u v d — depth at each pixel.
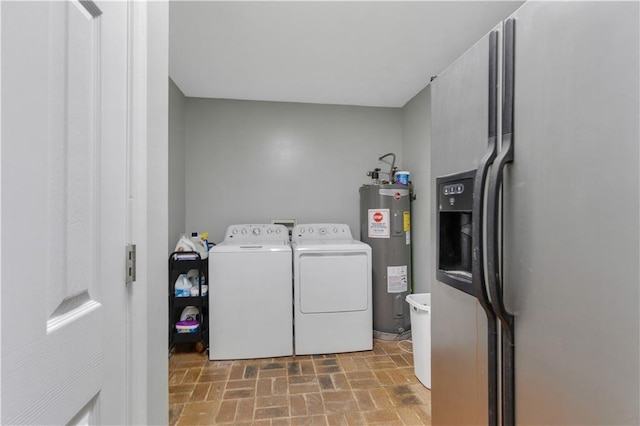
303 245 2.52
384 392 1.87
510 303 0.77
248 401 1.78
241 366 2.22
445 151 1.10
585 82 0.57
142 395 0.71
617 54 0.51
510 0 1.56
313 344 2.42
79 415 0.51
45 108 0.43
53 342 0.44
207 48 2.04
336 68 2.34
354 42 1.97
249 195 3.06
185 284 2.35
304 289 2.41
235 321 2.33
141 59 0.72
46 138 0.43
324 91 2.81
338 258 2.45
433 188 1.19
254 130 3.06
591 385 0.56
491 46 0.83
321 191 3.17
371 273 2.52
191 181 2.96
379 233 2.74
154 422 0.79
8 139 0.37
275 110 3.09
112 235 0.61
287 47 2.03
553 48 0.64
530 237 0.71
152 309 0.78
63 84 0.47
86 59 0.53
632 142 0.49
